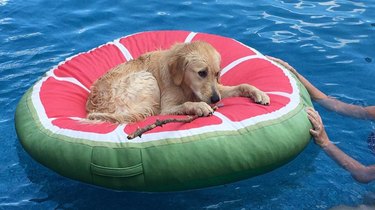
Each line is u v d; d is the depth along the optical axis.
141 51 2.00
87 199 1.48
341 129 1.79
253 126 1.47
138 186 1.41
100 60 1.92
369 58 2.22
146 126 1.38
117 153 1.38
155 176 1.38
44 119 1.57
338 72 2.13
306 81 1.95
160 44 2.02
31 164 1.63
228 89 1.70
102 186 1.45
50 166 1.47
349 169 1.58
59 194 1.50
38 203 1.47
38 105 1.63
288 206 1.45
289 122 1.53
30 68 2.17
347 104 1.90
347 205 1.45
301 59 2.23
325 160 1.63
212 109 1.52
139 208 1.44
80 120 1.54
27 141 1.53
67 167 1.43
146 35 2.07
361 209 1.43
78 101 1.72
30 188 1.53
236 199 1.47
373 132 1.77
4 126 1.82
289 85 1.71
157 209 1.44
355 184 1.53
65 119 1.56
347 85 2.05
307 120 1.61
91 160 1.40
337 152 1.63
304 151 1.67
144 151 1.38
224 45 1.96
